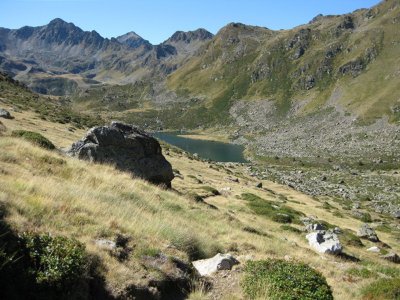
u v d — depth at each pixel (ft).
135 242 44.73
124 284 35.45
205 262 49.98
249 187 216.95
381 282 52.19
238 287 44.27
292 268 44.34
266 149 642.22
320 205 216.33
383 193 335.47
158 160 115.75
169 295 38.88
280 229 110.11
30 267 30.27
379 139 608.19
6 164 59.88
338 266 70.90
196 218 79.00
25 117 217.56
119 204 59.47
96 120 398.83
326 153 567.59
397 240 150.82
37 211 40.86
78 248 33.96
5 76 473.26
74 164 79.92
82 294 31.71
